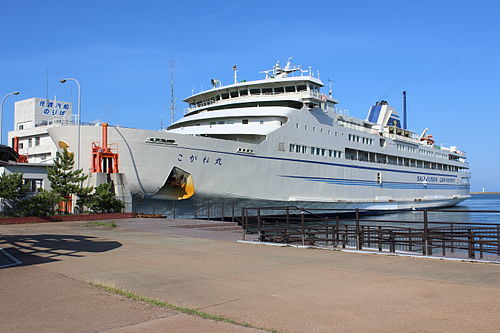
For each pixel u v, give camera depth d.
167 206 33.72
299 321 5.86
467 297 7.17
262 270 9.88
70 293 7.45
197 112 43.97
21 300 6.96
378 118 62.19
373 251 13.05
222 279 8.81
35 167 31.34
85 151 31.02
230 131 36.09
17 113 66.56
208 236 17.97
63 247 14.02
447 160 75.31
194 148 31.97
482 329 5.48
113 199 29.58
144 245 14.68
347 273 9.48
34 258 11.57
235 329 5.50
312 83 40.41
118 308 6.47
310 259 11.59
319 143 42.62
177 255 12.27
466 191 84.12
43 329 5.49
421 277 8.98
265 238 16.42
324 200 43.09
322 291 7.70
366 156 52.66
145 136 30.08
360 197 49.97
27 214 27.47
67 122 60.19
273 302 6.91
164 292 7.62
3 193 26.86
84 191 29.38
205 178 32.78
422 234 13.04
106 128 29.75
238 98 41.50
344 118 49.12
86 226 23.77
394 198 57.81
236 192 34.78
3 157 14.92
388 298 7.14
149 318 5.96
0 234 18.89
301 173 40.28
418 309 6.45
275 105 40.81
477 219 58.34
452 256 13.00
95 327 5.57
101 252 12.84
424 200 65.62
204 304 6.79
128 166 30.14
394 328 5.54
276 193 37.75
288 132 38.62
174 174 31.56
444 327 5.57
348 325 5.68
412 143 62.88
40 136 60.78
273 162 37.31
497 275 9.17
